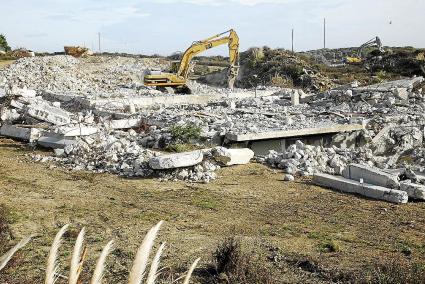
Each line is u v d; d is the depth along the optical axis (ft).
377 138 69.31
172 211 38.88
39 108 76.59
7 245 29.19
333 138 70.03
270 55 185.37
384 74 159.74
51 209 38.55
